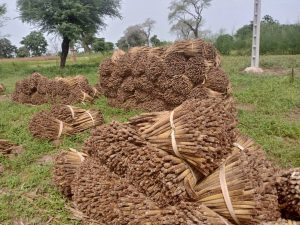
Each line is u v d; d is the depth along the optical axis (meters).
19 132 3.97
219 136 1.85
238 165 1.79
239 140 2.10
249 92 5.62
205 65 4.00
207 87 4.05
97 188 2.01
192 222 1.66
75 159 2.45
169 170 1.79
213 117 1.89
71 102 5.36
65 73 11.87
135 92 4.63
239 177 1.73
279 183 1.89
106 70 4.93
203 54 4.02
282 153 3.10
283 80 6.58
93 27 14.89
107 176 2.07
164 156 1.84
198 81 4.01
